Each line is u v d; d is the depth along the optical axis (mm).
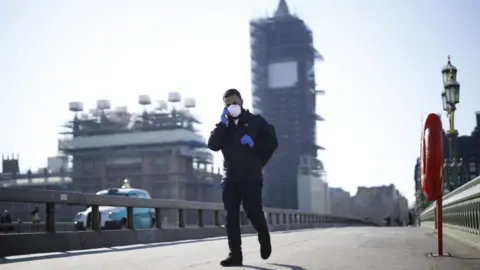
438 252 7699
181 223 16312
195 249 10109
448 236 14219
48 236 9812
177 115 161250
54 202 10094
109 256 8547
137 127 162250
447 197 15172
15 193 8953
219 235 18812
